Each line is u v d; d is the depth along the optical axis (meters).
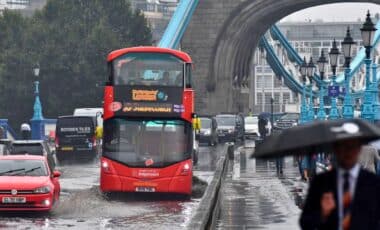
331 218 14.84
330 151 15.28
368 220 14.78
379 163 41.31
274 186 63.84
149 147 55.59
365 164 39.56
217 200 51.22
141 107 55.75
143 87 55.91
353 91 191.88
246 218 42.12
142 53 56.28
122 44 181.25
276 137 14.82
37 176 47.09
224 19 199.50
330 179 15.00
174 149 55.62
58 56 169.12
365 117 58.91
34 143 72.31
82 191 59.72
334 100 84.94
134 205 51.81
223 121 149.00
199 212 38.22
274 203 50.38
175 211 48.28
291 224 39.19
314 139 14.52
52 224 41.50
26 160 48.19
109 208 49.50
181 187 55.44
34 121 131.62
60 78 170.25
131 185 55.22
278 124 173.88
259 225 38.88
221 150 121.69
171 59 56.22
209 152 116.75
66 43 171.38
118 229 39.50
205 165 90.12
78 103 171.38
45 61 168.62
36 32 173.50
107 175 55.47
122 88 55.97
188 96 56.06
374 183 14.91
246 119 175.12
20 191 45.00
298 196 50.38
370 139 14.85
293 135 14.67
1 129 109.69
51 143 139.00
